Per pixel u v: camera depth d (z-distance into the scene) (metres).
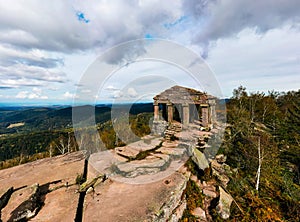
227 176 8.86
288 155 14.38
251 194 8.34
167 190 5.12
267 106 26.25
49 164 6.81
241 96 27.36
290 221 7.63
